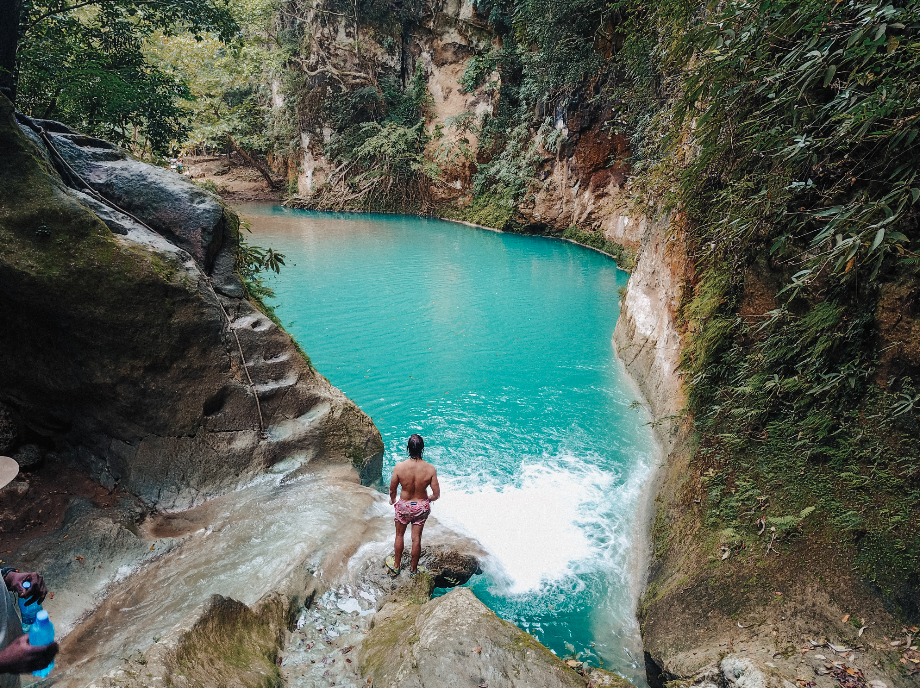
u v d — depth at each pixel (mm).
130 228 6695
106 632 4547
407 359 12812
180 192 7105
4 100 5652
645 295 12172
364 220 31938
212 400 6785
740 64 5105
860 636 3568
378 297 17375
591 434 9602
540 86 24609
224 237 7586
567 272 20797
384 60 32844
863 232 3387
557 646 5277
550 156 26516
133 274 6098
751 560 4352
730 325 5484
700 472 5477
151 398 6348
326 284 18672
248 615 4371
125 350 6137
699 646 4145
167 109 11922
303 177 36438
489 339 14070
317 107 34219
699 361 6031
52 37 10531
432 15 31531
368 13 32156
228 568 5352
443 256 23000
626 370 12023
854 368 4113
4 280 5500
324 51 33000
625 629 5398
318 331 14508
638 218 19859
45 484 6055
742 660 3584
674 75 10164
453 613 4176
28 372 6039
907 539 3680
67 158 6871
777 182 4965
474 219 30672
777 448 4633
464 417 10203
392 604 5098
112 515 5809
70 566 5105
